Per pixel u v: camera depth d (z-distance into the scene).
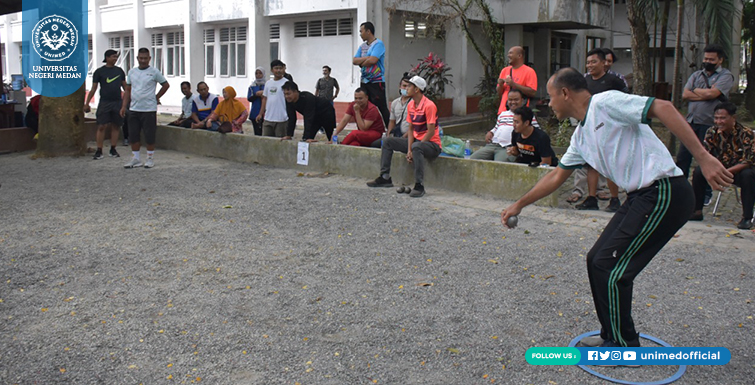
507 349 3.77
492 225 6.63
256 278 5.02
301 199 7.85
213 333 4.00
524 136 7.79
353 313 4.32
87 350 3.76
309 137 9.95
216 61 21.84
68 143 11.39
